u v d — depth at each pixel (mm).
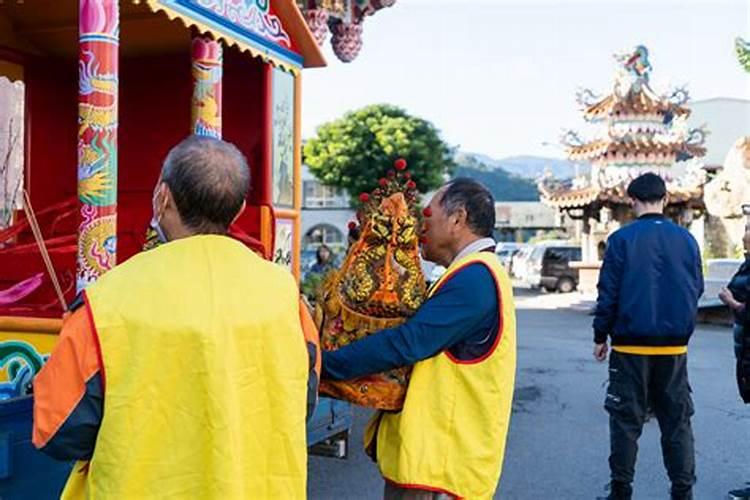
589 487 6176
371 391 2826
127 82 6609
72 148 6625
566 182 28641
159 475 2002
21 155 6375
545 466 6742
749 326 5430
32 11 5922
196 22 4582
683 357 5070
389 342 2725
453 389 2805
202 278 2113
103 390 2010
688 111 25625
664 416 5102
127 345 2016
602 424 8328
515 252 41219
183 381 2020
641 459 6852
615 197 25141
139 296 2051
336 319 2889
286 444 2145
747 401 5570
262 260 2293
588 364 12680
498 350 2824
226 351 2043
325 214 60531
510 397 2889
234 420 2027
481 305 2785
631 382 5043
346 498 5855
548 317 21531
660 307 4965
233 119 6027
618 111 25422
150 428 2006
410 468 2752
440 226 2994
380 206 2930
